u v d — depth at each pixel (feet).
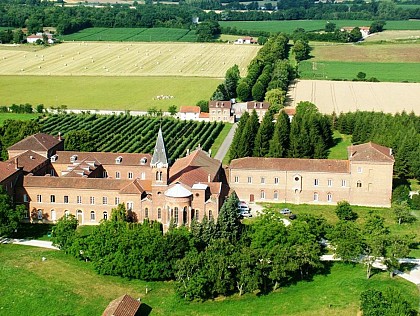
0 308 449.06
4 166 625.82
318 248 502.38
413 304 442.09
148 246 494.18
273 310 448.24
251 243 517.96
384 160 654.53
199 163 643.04
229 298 470.80
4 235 577.84
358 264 519.19
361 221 620.49
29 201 620.90
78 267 509.35
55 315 441.27
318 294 465.88
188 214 576.20
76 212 618.03
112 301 444.55
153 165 579.89
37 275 492.54
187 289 458.09
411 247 556.10
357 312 434.71
